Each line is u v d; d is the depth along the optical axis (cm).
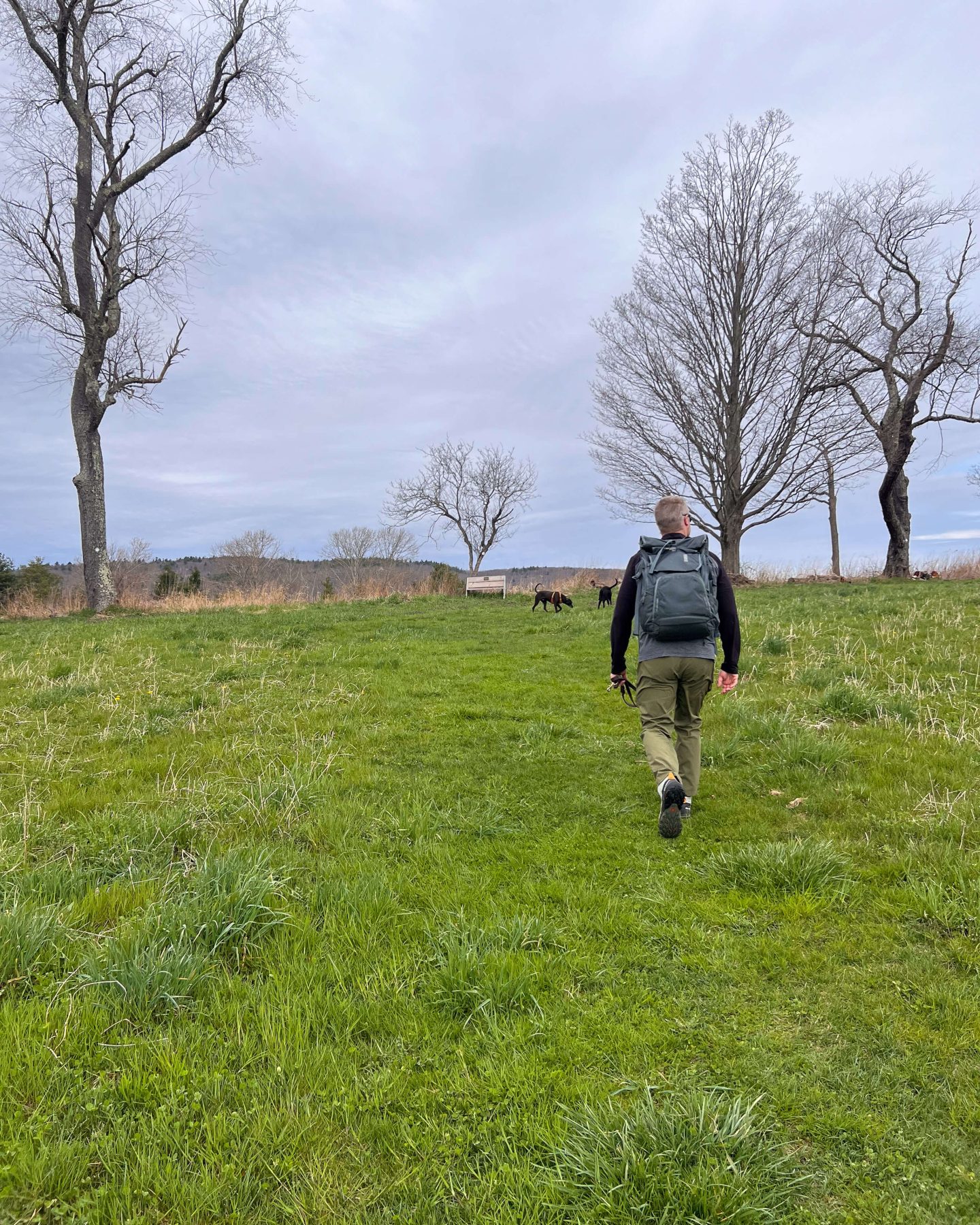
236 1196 162
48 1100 188
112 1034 215
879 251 2430
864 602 1376
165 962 237
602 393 2858
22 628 1495
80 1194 162
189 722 620
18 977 236
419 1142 180
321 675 840
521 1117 188
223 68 1977
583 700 731
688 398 2698
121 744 564
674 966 261
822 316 2495
